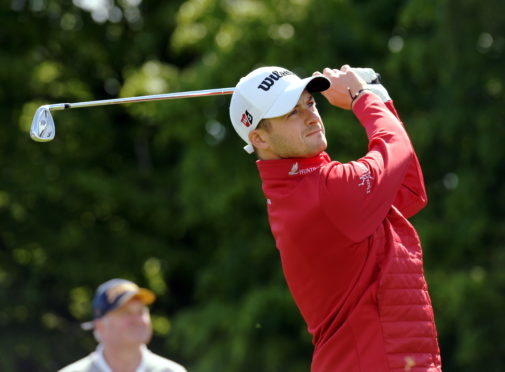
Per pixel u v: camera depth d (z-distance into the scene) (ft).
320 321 39.65
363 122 40.55
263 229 178.09
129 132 217.56
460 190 156.04
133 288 57.57
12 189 198.59
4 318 207.92
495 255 152.15
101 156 214.28
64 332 213.25
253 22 166.20
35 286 206.49
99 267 203.10
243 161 172.55
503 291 148.97
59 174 202.28
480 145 151.43
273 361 166.09
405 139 39.68
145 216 209.87
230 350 170.09
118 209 207.31
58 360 212.23
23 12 208.85
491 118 152.35
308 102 40.06
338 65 166.91
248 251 178.91
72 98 208.74
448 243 156.56
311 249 38.50
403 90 167.02
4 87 202.49
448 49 151.43
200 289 185.16
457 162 162.71
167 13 209.56
